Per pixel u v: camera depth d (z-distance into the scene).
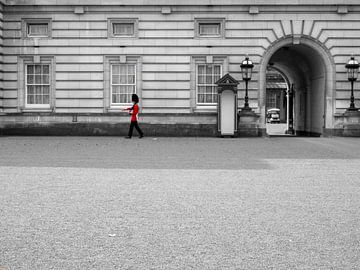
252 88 28.14
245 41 28.22
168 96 28.36
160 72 28.39
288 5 27.98
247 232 6.70
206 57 28.25
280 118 75.75
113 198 8.98
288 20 28.08
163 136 27.92
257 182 10.85
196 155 16.58
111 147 19.70
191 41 28.28
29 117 28.25
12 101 28.59
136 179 11.22
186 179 11.24
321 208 8.19
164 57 28.34
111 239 6.36
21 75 28.58
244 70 27.91
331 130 28.14
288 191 9.75
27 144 21.11
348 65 27.16
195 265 5.38
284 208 8.18
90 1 28.30
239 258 5.62
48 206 8.27
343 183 10.76
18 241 6.26
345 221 7.31
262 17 28.12
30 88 28.89
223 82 26.55
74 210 7.98
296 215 7.68
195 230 6.80
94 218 7.45
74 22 28.48
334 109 28.16
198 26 28.36
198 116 27.86
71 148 19.16
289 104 38.03
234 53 28.22
